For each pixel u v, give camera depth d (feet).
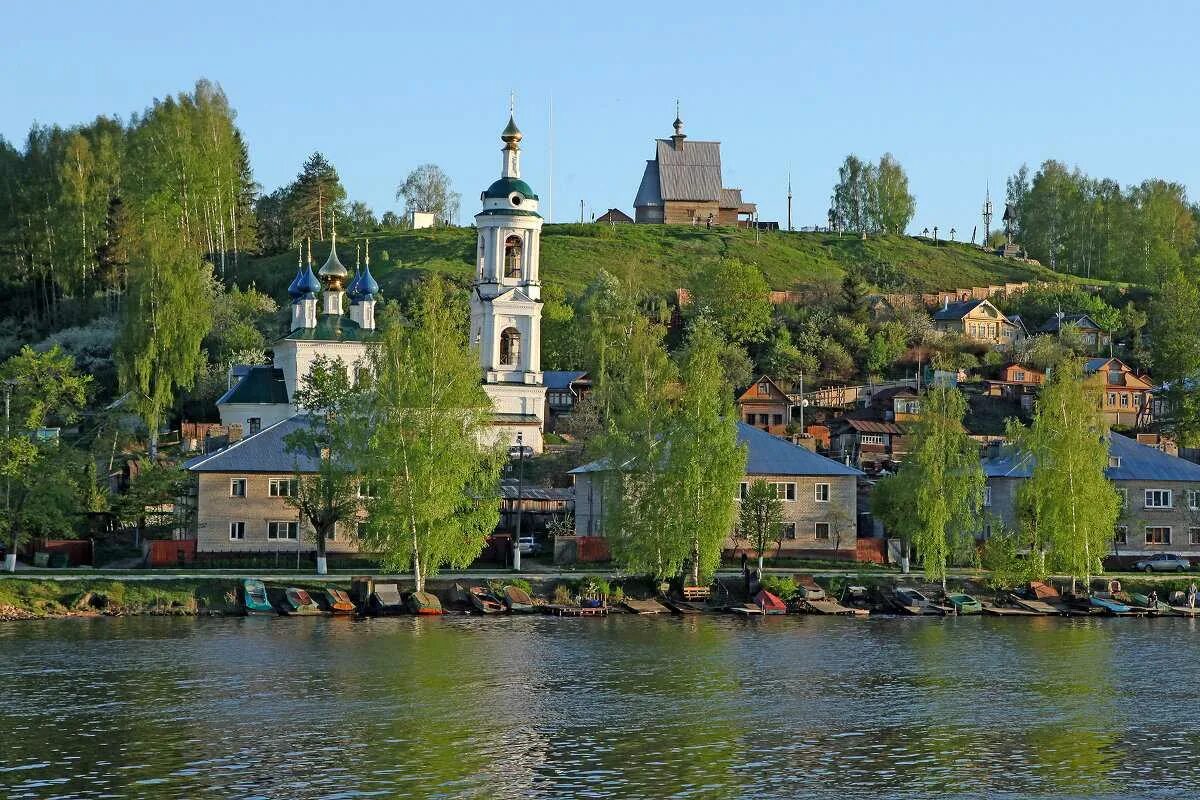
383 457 518.78
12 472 530.27
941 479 570.05
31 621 480.64
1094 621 543.39
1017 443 601.62
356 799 290.56
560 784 303.27
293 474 574.15
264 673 402.72
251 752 322.55
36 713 353.10
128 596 499.10
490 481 532.32
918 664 439.22
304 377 609.83
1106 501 579.48
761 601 536.83
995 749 337.72
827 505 611.47
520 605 518.78
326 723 348.79
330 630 473.26
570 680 403.34
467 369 533.14
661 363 583.99
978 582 581.12
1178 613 562.25
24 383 578.66
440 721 353.51
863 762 324.60
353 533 557.74
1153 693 400.88
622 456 545.03
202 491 567.59
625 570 561.84
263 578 520.83
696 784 305.32
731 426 546.26
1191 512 652.89
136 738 332.39
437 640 458.09
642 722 356.79
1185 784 311.06
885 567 606.55
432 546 516.32
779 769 317.63
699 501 540.52
